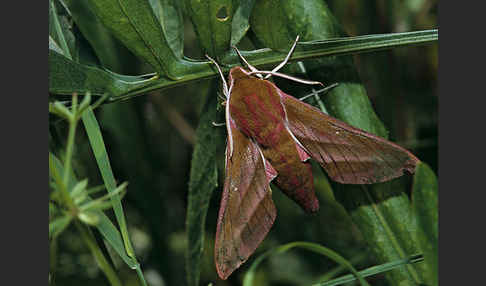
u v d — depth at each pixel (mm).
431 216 259
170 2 269
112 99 265
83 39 269
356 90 280
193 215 285
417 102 368
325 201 353
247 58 271
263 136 273
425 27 354
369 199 279
